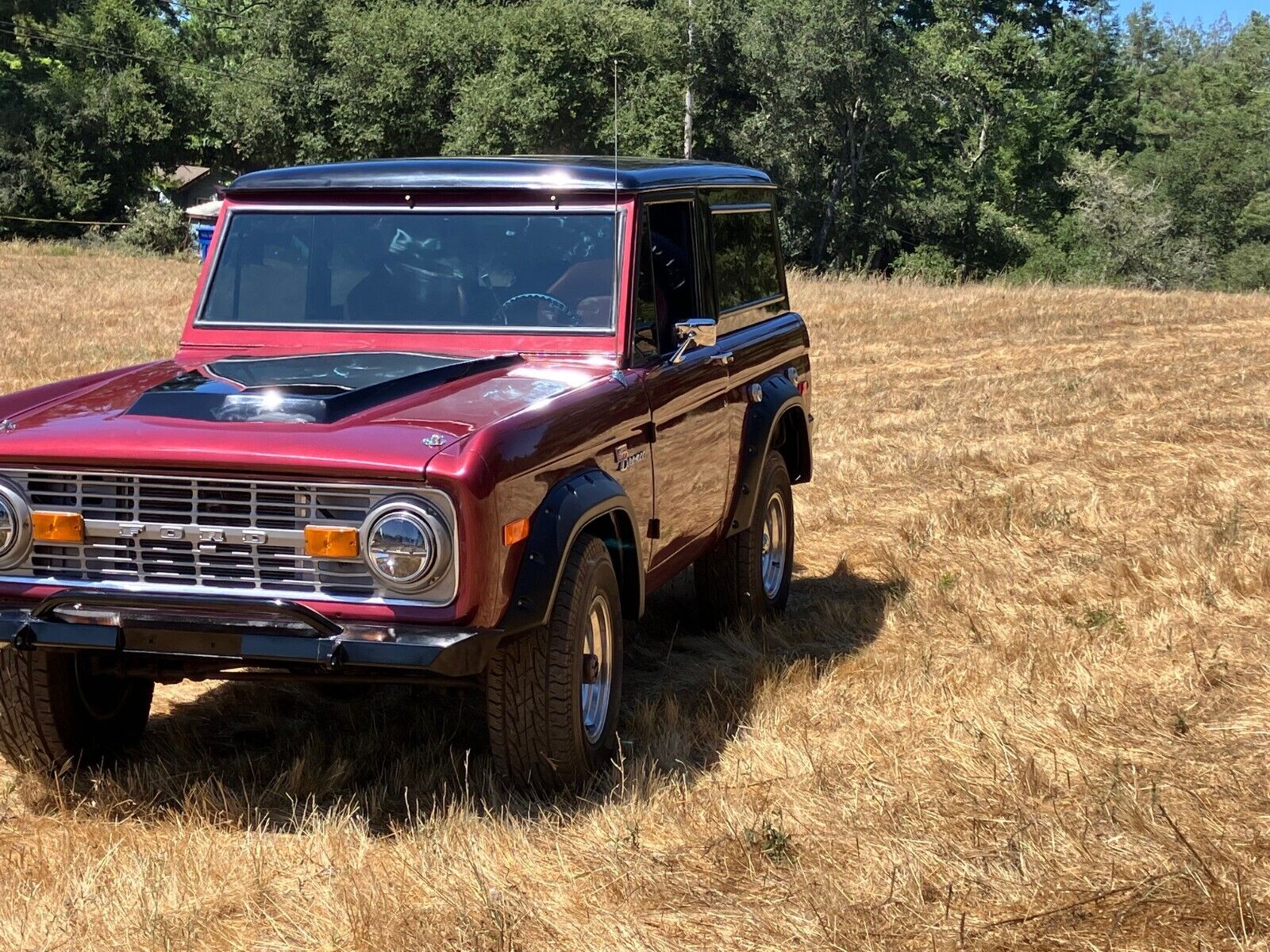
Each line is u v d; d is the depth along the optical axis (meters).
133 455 4.01
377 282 5.29
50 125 55.06
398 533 3.88
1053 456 11.09
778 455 6.97
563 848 4.09
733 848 4.02
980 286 29.77
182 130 59.19
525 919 3.63
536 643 4.30
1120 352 18.73
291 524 3.99
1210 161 64.94
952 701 5.37
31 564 4.17
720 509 6.09
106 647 4.03
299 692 5.63
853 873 3.87
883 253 56.41
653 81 48.41
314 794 4.57
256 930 3.64
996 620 6.61
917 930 3.55
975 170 56.03
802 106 49.88
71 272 34.91
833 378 16.47
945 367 17.53
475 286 5.20
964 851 4.00
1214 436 11.80
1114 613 6.59
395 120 50.50
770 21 48.78
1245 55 87.00
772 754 4.82
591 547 4.55
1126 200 60.00
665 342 5.49
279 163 54.62
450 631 3.94
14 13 58.91
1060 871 3.84
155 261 40.56
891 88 49.72
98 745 4.88
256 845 4.10
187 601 4.02
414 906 3.73
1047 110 60.62
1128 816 4.16
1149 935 3.49
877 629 6.62
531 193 5.20
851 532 8.70
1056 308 24.36
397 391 4.46
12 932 3.59
